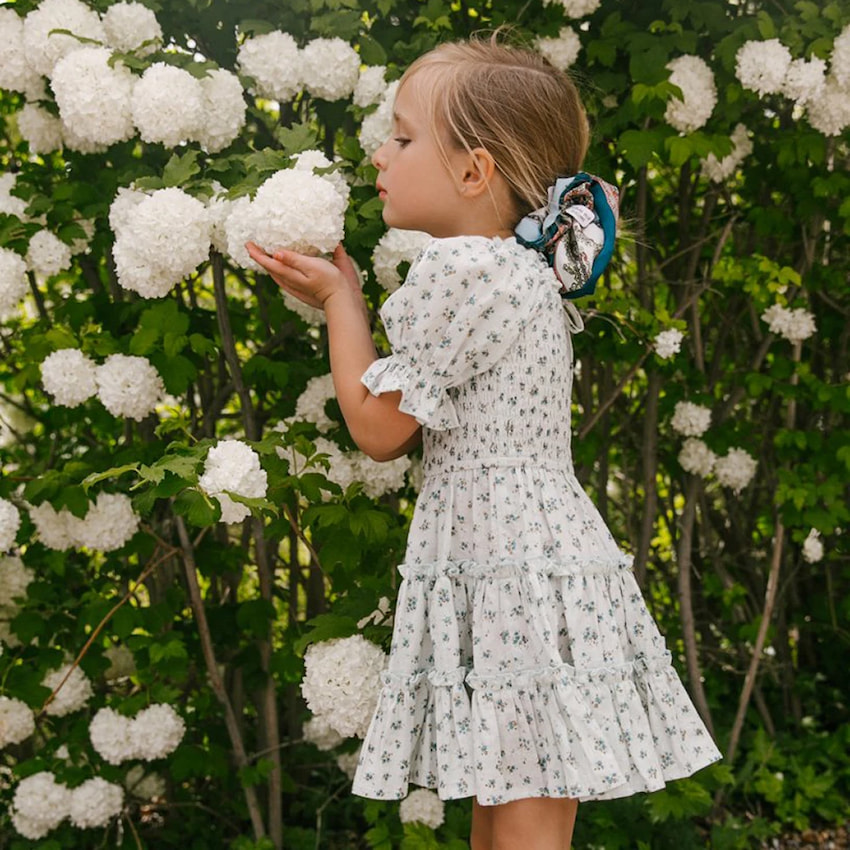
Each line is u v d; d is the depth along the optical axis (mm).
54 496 1952
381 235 1871
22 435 2922
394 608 1842
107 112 1836
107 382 1898
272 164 1706
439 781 1360
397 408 1396
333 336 1481
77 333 2090
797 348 2562
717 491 3031
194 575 2098
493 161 1450
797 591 2990
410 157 1479
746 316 2762
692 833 2266
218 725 2355
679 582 2547
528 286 1398
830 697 2908
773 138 2479
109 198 2049
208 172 1898
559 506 1428
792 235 2662
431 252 1375
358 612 1835
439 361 1361
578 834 2246
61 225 2064
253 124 2297
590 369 2514
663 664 1479
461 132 1450
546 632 1352
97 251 2141
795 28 2193
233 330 2316
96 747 1999
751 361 2660
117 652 2369
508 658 1364
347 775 2391
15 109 2461
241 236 1622
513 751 1345
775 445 2689
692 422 2459
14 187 2102
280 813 2188
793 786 2504
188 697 2438
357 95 2061
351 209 1846
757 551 2947
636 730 1386
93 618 2064
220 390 2264
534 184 1482
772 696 2881
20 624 2121
